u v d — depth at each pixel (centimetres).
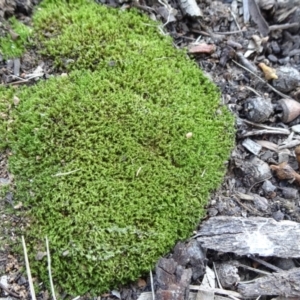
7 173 17
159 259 16
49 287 15
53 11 19
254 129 19
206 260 16
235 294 16
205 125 18
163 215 16
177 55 20
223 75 20
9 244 16
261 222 16
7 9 19
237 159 18
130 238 16
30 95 18
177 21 21
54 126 17
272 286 15
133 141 17
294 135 19
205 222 17
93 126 17
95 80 18
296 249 16
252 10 21
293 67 20
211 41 20
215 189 17
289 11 21
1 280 15
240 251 16
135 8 20
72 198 16
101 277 15
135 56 19
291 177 18
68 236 16
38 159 17
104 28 19
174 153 17
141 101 18
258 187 18
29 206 16
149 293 15
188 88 19
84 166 16
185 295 15
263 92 20
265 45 21
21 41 19
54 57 19
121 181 16
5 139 17
